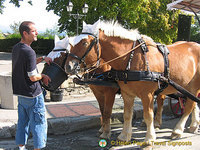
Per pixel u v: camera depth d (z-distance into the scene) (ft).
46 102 20.75
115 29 10.77
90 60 10.55
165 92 12.60
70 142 13.19
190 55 12.48
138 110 17.99
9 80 17.28
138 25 53.36
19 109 10.16
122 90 11.71
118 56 10.71
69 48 10.39
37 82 9.66
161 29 57.67
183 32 19.58
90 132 15.01
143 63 10.61
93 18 52.24
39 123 9.71
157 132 14.66
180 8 20.83
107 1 48.21
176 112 18.56
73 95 23.57
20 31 9.43
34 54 9.23
